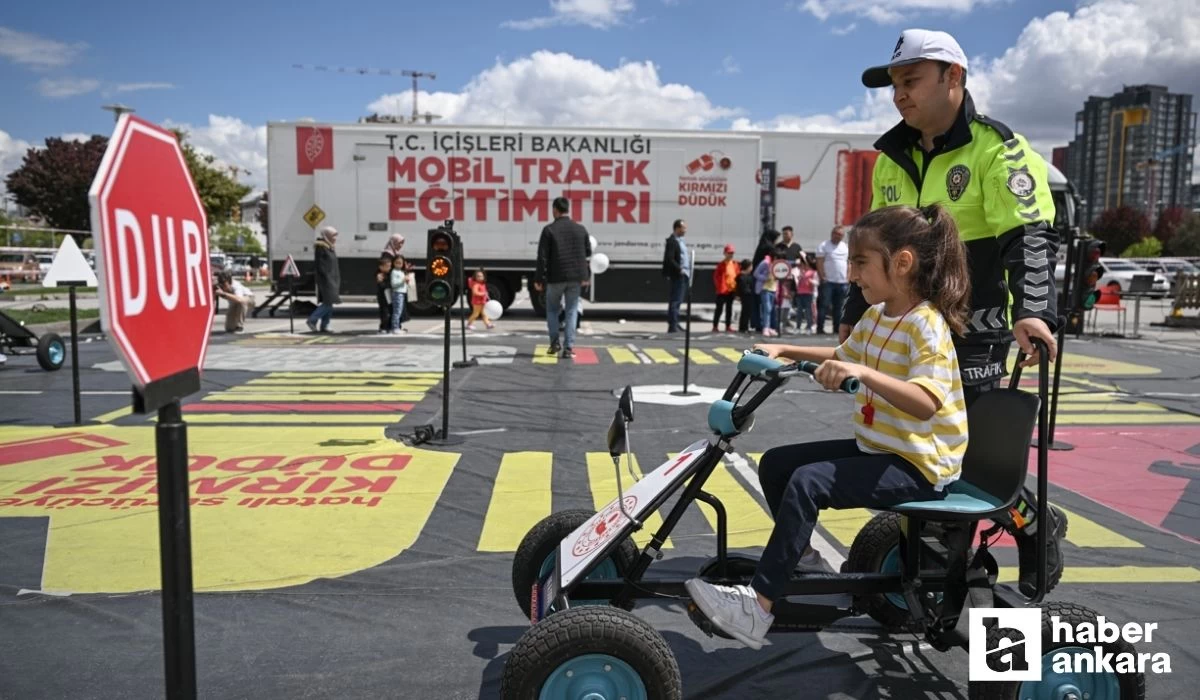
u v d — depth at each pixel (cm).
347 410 771
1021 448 256
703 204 1684
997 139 307
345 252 1658
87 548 408
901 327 258
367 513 471
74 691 276
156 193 154
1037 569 260
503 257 1670
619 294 1692
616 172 1667
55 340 991
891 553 319
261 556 401
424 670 294
